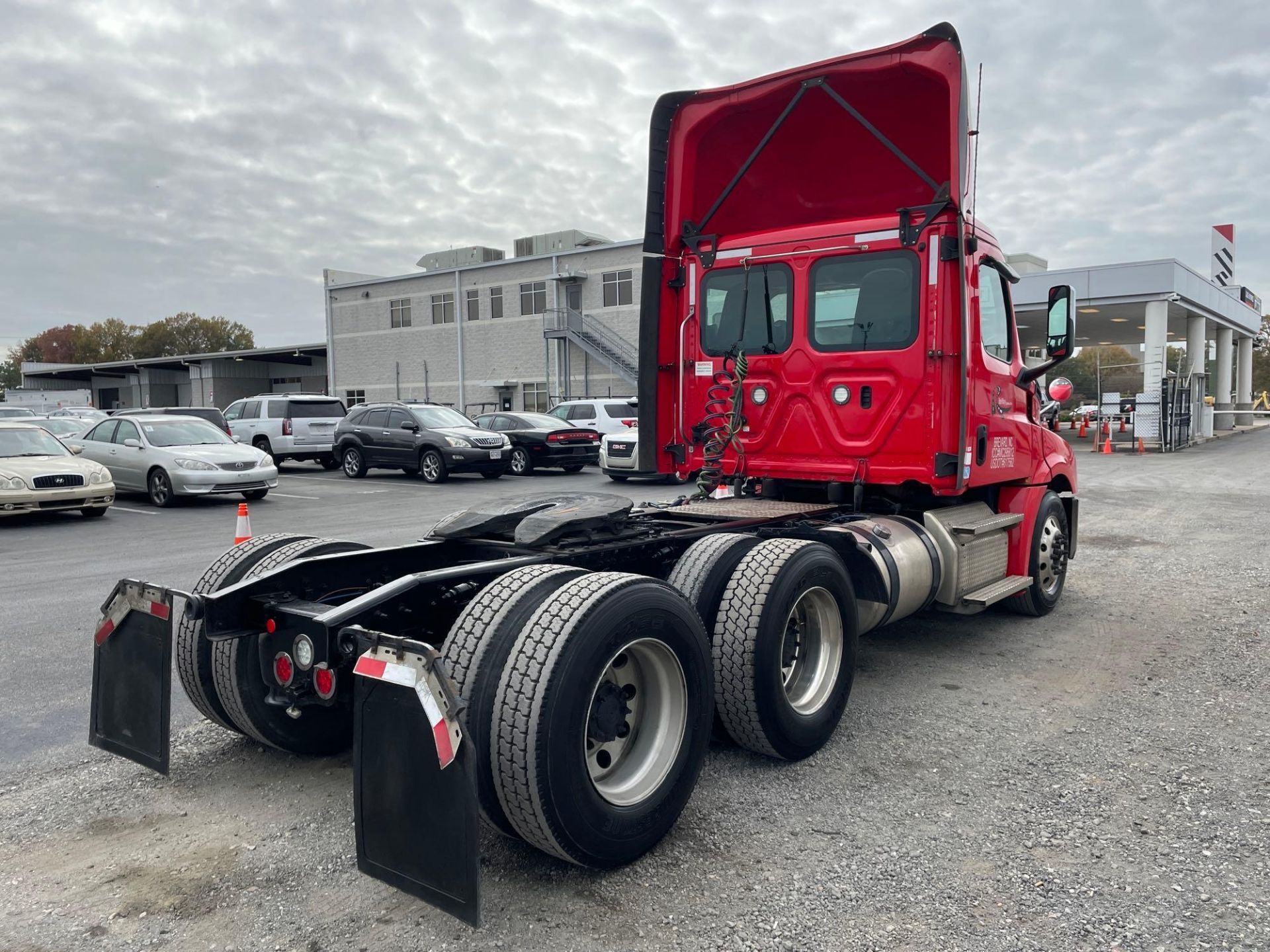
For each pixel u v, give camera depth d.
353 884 2.91
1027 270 28.62
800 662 4.02
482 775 2.72
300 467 24.22
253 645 3.67
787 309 5.47
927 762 3.86
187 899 2.82
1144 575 7.92
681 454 5.99
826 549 4.00
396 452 18.88
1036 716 4.41
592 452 20.23
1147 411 25.20
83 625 6.34
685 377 5.94
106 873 2.98
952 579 5.02
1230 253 38.94
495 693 2.71
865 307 5.19
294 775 3.79
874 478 5.19
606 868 2.93
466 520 4.10
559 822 2.67
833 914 2.70
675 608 3.12
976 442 5.20
